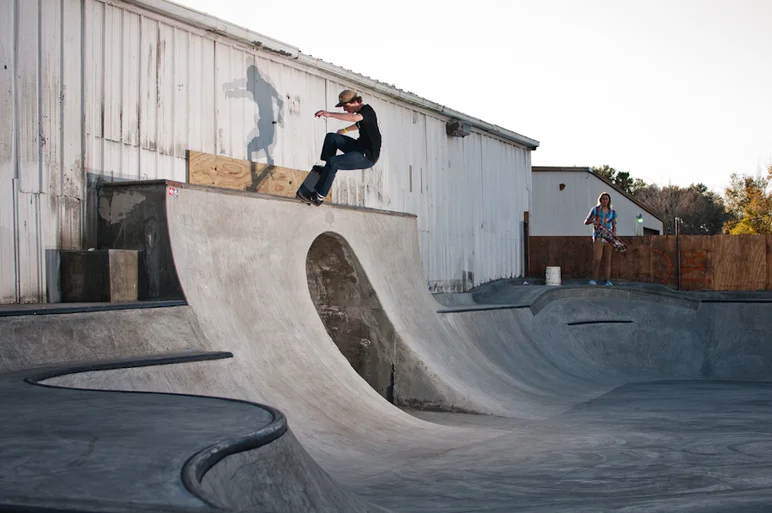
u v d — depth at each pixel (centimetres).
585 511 470
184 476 292
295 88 1228
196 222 866
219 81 1071
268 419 408
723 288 2020
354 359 1153
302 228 1030
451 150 1734
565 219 3316
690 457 705
